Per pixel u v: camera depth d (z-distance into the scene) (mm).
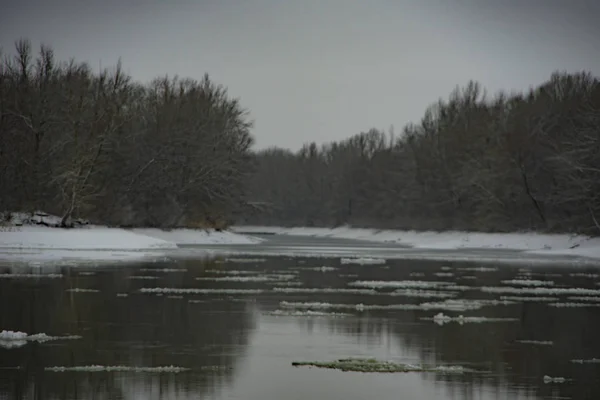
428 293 39406
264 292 38594
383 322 29391
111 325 27453
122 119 92562
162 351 23078
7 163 85562
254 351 23375
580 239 86125
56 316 29203
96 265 52219
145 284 40906
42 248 70000
